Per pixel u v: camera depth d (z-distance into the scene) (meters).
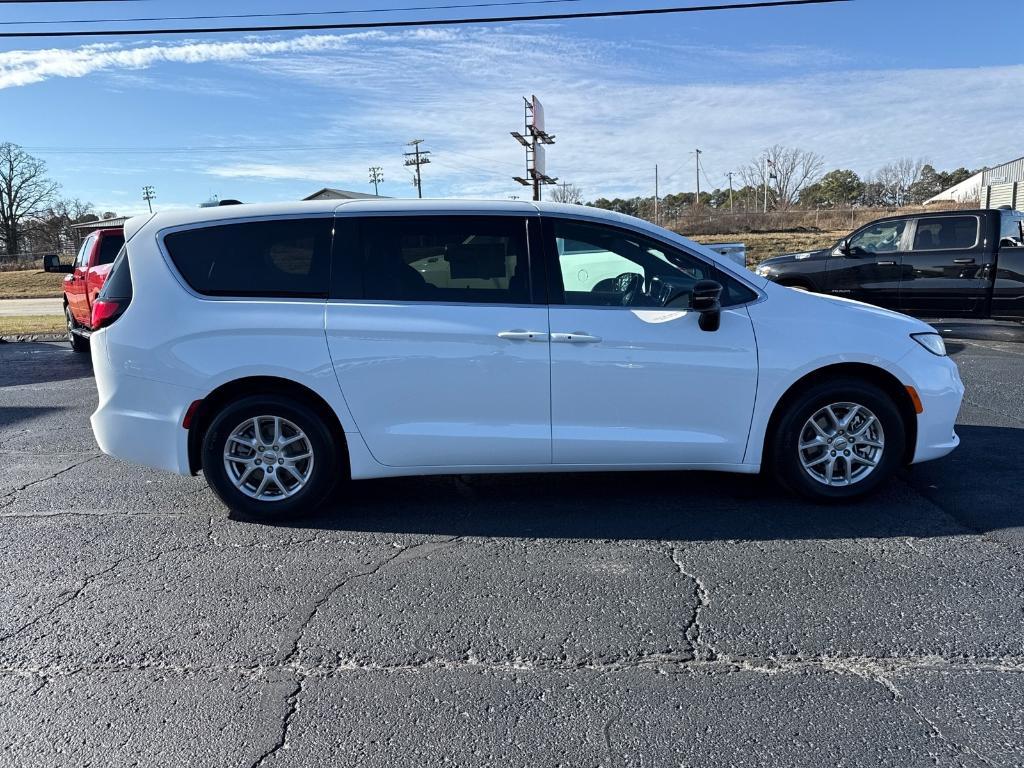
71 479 5.46
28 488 5.27
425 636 3.19
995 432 6.16
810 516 4.41
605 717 2.64
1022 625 3.19
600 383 4.30
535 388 4.30
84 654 3.09
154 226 4.42
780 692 2.77
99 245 10.80
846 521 4.32
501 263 4.36
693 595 3.51
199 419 4.40
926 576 3.64
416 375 4.29
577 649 3.07
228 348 4.28
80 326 11.69
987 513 4.40
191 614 3.41
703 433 4.39
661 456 4.40
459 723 2.62
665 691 2.79
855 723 2.58
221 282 4.35
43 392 8.95
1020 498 4.63
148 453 4.41
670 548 4.02
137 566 3.93
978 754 2.42
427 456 4.39
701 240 34.84
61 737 2.57
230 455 4.43
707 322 4.28
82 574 3.84
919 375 4.43
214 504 4.86
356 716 2.66
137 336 4.33
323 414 4.40
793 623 3.24
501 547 4.09
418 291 4.33
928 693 2.74
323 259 4.36
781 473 4.50
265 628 3.28
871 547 3.97
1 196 76.06
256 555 4.04
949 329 12.32
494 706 2.71
